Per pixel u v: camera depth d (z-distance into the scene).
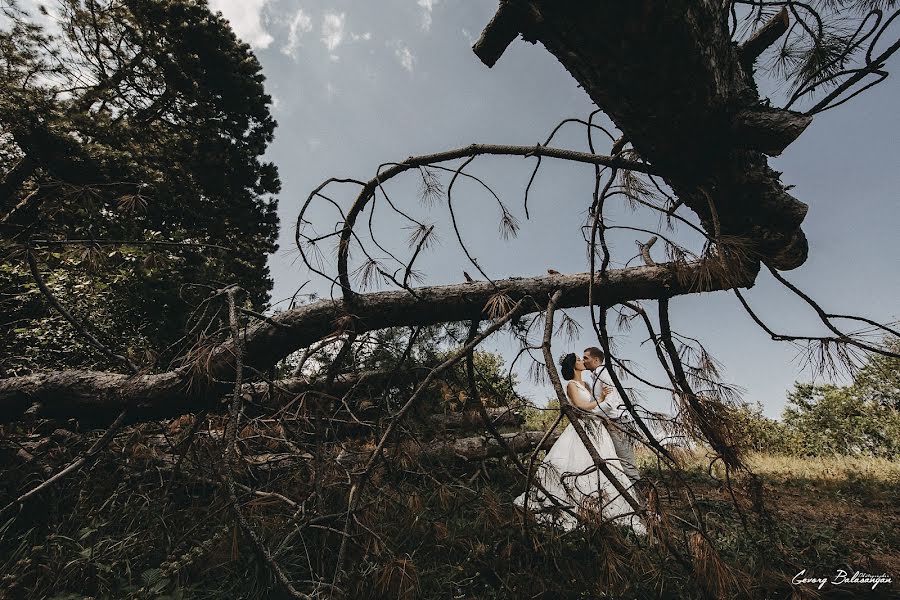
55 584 2.03
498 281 3.42
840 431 10.90
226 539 2.18
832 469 6.93
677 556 2.03
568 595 2.28
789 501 5.04
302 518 2.43
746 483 2.76
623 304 3.33
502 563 2.53
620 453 3.61
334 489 2.91
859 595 2.53
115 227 4.97
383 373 3.47
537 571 2.37
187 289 5.74
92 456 2.82
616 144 3.00
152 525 2.68
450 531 2.94
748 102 2.21
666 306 3.27
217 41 10.68
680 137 2.28
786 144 2.11
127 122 8.87
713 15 1.97
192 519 2.73
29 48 7.80
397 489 2.96
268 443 3.55
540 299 3.29
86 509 2.85
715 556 1.95
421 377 3.41
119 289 5.54
